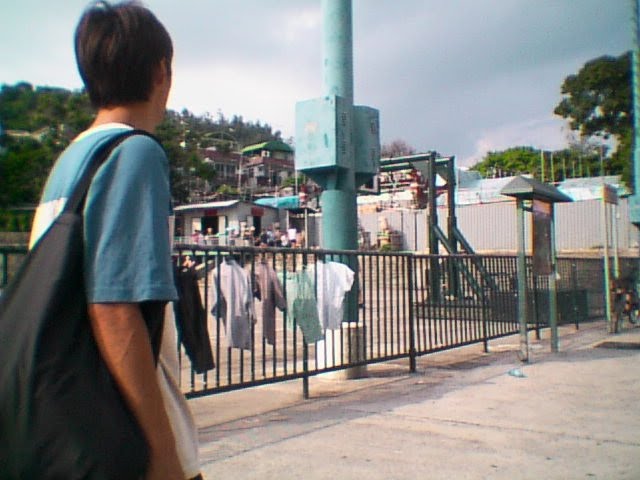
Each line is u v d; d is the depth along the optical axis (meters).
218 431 4.78
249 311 5.25
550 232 8.71
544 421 5.01
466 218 30.97
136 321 1.21
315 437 4.60
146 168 1.29
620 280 11.84
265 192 80.38
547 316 11.16
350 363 6.42
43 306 1.16
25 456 1.11
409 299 7.30
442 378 6.90
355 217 7.17
